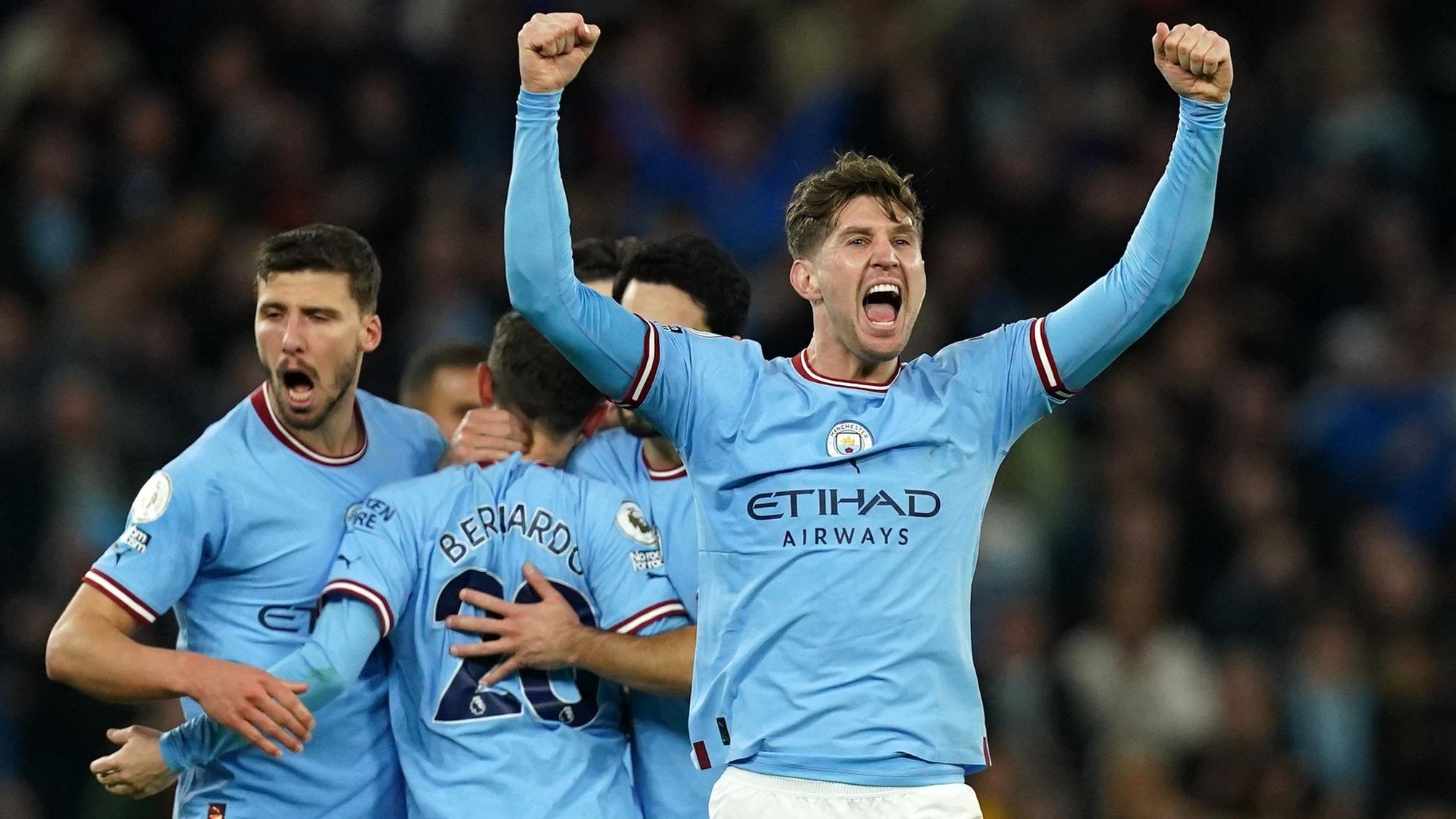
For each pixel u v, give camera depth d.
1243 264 44.19
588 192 43.12
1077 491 38.94
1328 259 44.00
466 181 42.56
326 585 16.52
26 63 41.66
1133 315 15.46
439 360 22.73
